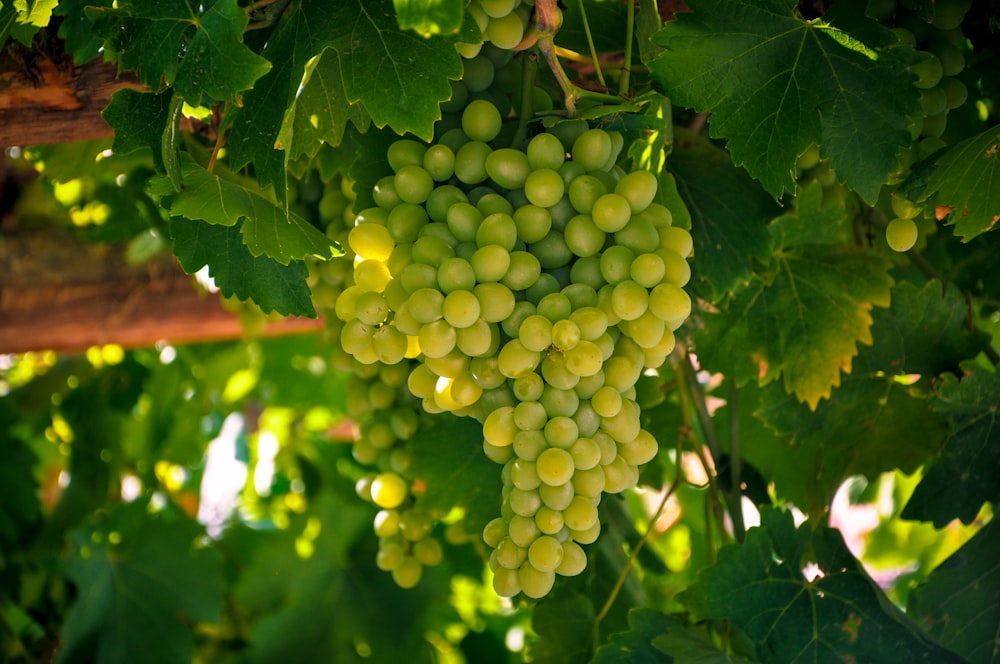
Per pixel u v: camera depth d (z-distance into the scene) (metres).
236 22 0.96
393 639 1.78
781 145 1.03
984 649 1.21
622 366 0.96
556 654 1.28
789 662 1.17
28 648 1.72
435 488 1.26
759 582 1.18
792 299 1.26
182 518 1.77
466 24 0.97
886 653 1.16
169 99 1.04
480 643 2.01
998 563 1.21
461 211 0.97
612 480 0.96
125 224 1.54
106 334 1.64
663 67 1.03
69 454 1.87
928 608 1.22
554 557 0.93
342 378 2.16
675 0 1.15
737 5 1.04
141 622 1.68
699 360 1.28
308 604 1.80
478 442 1.25
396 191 1.01
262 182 1.01
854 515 2.28
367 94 0.97
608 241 0.98
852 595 1.17
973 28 1.14
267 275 1.05
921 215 1.18
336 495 1.87
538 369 0.96
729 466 1.31
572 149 1.00
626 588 1.34
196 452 2.21
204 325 1.64
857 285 1.25
